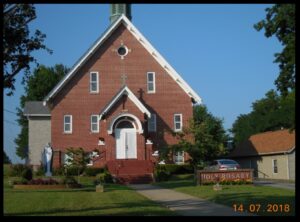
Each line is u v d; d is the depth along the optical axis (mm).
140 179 39656
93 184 36062
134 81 46281
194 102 47000
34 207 20078
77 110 45500
